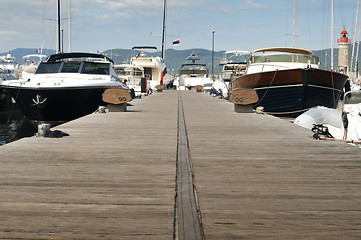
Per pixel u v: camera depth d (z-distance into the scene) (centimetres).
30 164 455
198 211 300
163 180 389
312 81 1539
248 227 264
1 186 359
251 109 1242
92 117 1059
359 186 369
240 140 661
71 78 1404
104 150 554
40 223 267
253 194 342
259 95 1694
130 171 427
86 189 354
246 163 474
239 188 361
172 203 315
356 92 880
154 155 520
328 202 319
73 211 293
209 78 4106
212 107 1496
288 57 1756
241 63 2975
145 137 688
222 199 327
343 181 388
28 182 375
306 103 1591
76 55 1731
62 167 443
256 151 555
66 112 1367
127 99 1245
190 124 903
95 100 1394
